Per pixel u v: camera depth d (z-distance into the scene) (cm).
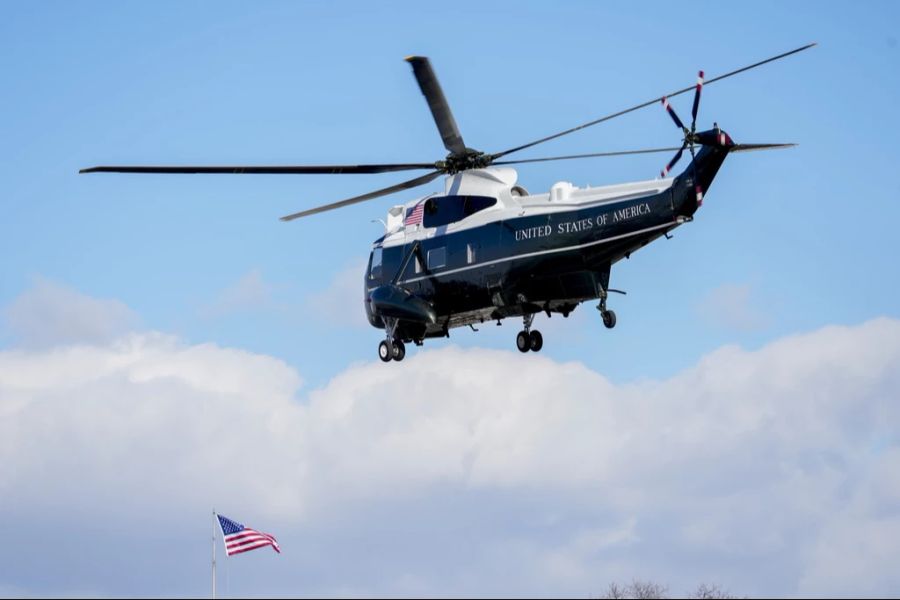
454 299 15000
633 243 13538
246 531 15538
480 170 14950
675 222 13188
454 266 14938
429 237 15250
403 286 15462
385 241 15888
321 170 14362
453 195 15075
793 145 13200
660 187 13325
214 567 15362
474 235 14775
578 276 13975
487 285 14638
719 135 12825
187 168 13988
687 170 13112
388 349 15712
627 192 13588
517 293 14450
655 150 13138
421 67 13138
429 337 15912
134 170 13925
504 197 14688
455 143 14562
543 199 14312
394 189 15238
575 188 14238
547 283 14212
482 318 15188
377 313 15525
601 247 13712
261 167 14225
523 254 14275
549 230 14088
